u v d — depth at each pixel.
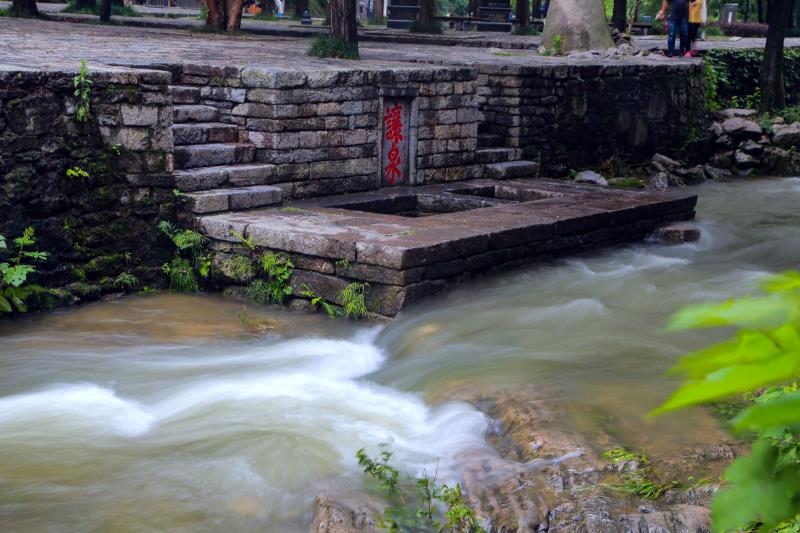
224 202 9.98
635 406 5.88
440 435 5.94
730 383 0.66
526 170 14.13
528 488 4.93
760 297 0.71
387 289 8.50
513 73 14.17
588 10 19.09
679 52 19.66
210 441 5.80
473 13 39.31
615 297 8.84
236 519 4.87
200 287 9.80
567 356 7.02
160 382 7.00
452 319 8.19
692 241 11.57
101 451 5.68
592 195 12.39
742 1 47.69
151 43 16.20
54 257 9.05
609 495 4.74
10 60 10.36
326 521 4.64
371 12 50.16
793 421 0.68
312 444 5.72
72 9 30.52
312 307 9.02
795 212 14.62
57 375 7.12
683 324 0.72
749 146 18.55
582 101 15.39
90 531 4.71
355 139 11.72
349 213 10.34
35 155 8.78
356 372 7.46
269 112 10.79
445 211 11.97
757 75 21.84
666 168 17.05
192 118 11.02
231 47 16.25
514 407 6.00
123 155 9.41
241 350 7.93
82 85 8.98
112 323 8.59
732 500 0.82
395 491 5.07
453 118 13.05
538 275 9.60
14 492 5.11
